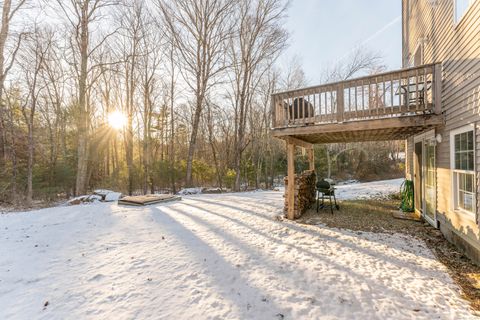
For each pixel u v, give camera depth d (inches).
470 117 138.9
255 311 94.3
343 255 144.3
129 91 605.9
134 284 116.2
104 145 738.8
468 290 105.2
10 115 501.7
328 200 331.9
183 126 858.8
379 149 889.5
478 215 131.0
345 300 99.1
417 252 148.2
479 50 128.8
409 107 180.1
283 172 853.2
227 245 166.6
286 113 234.5
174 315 92.7
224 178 692.7
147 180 602.5
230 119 770.8
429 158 215.5
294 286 111.0
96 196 393.1
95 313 94.5
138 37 572.7
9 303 101.8
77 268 134.3
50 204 404.8
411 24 291.9
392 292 103.7
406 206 255.4
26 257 150.9
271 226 211.5
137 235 193.6
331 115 207.3
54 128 666.8
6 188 469.1
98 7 449.1
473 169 139.6
